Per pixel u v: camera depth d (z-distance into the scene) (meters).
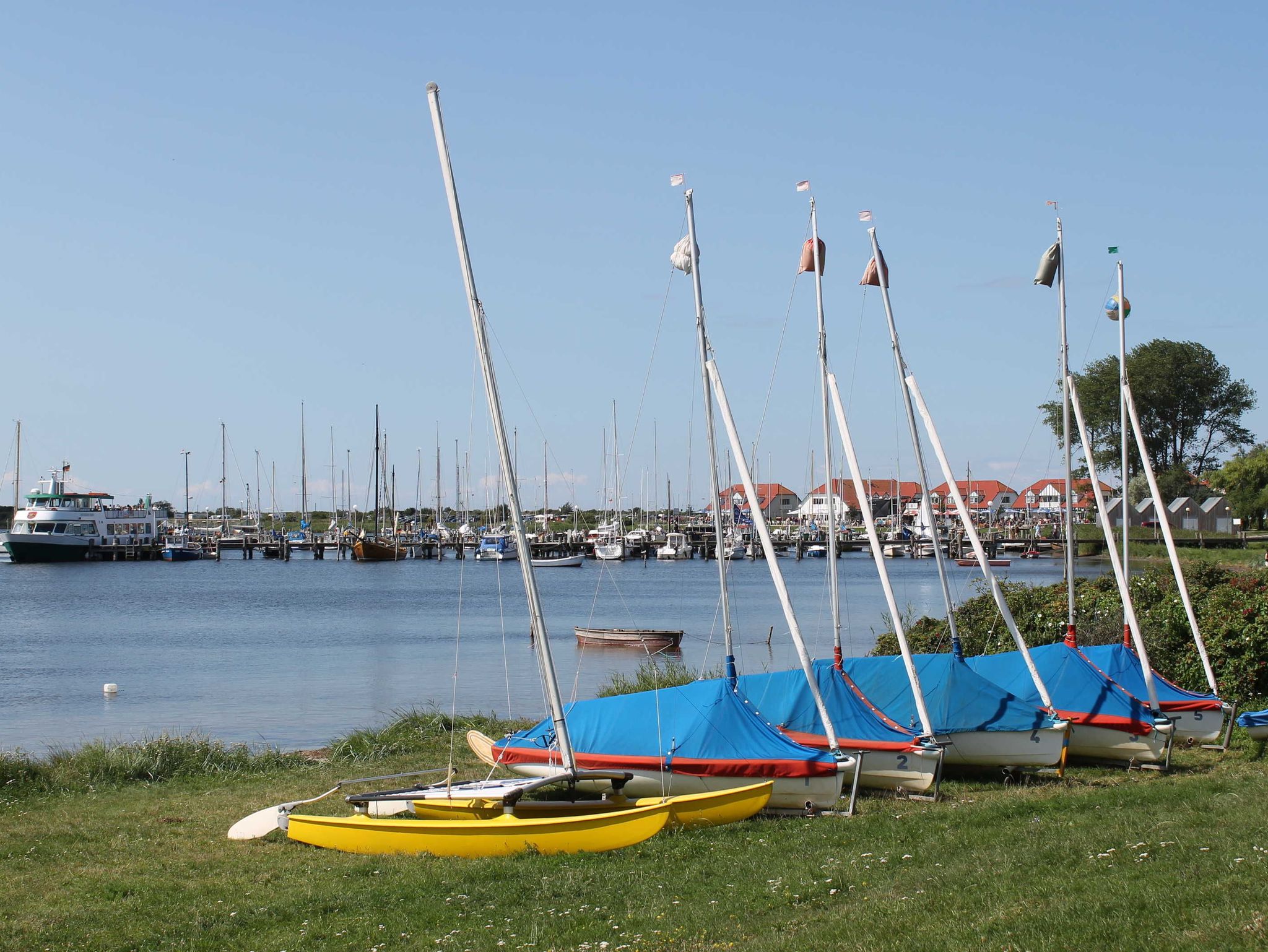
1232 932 9.49
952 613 20.50
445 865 14.68
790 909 11.96
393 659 47.72
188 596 82.69
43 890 13.86
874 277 21.53
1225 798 15.85
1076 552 108.56
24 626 61.91
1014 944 9.84
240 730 30.70
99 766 21.45
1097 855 12.73
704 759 16.98
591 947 11.09
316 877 14.27
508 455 17.45
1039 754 19.27
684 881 13.30
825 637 55.00
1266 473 109.94
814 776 16.75
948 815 16.30
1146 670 20.81
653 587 93.00
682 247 19.64
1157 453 116.75
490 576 105.62
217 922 12.45
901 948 10.08
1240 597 25.45
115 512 125.31
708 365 19.23
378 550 126.31
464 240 17.56
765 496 172.88
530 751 17.97
